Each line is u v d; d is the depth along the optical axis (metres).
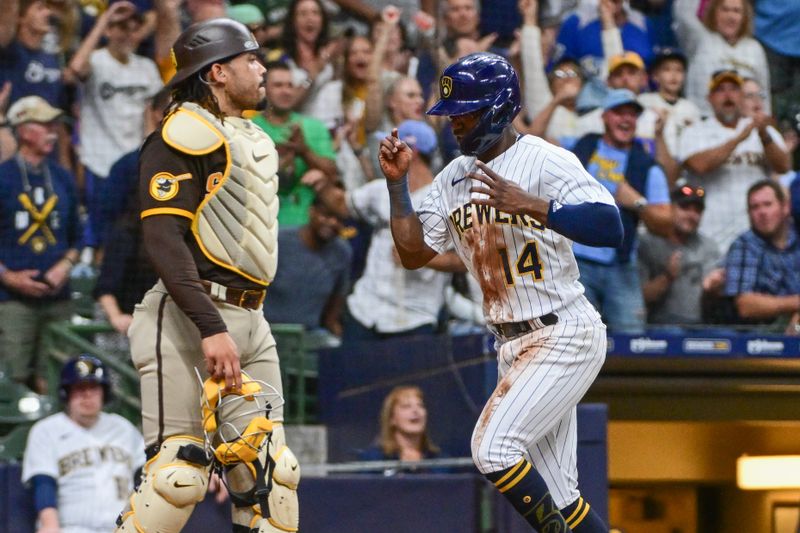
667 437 27.59
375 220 24.69
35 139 23.36
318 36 25.41
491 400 12.91
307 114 24.98
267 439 12.20
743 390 26.75
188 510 12.37
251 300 12.73
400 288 24.42
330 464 23.42
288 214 24.53
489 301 13.16
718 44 28.48
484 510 20.80
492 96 12.55
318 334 24.77
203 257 12.44
